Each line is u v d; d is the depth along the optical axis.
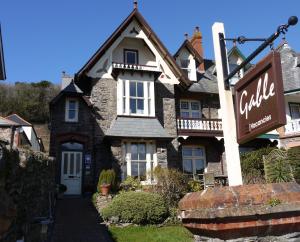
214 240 2.37
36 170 9.38
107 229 12.35
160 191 15.43
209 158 21.56
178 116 21.62
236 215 2.24
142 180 18.42
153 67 20.67
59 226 12.13
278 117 2.87
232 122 3.63
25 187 7.60
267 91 3.08
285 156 16.05
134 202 13.37
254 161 18.58
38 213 9.66
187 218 2.66
